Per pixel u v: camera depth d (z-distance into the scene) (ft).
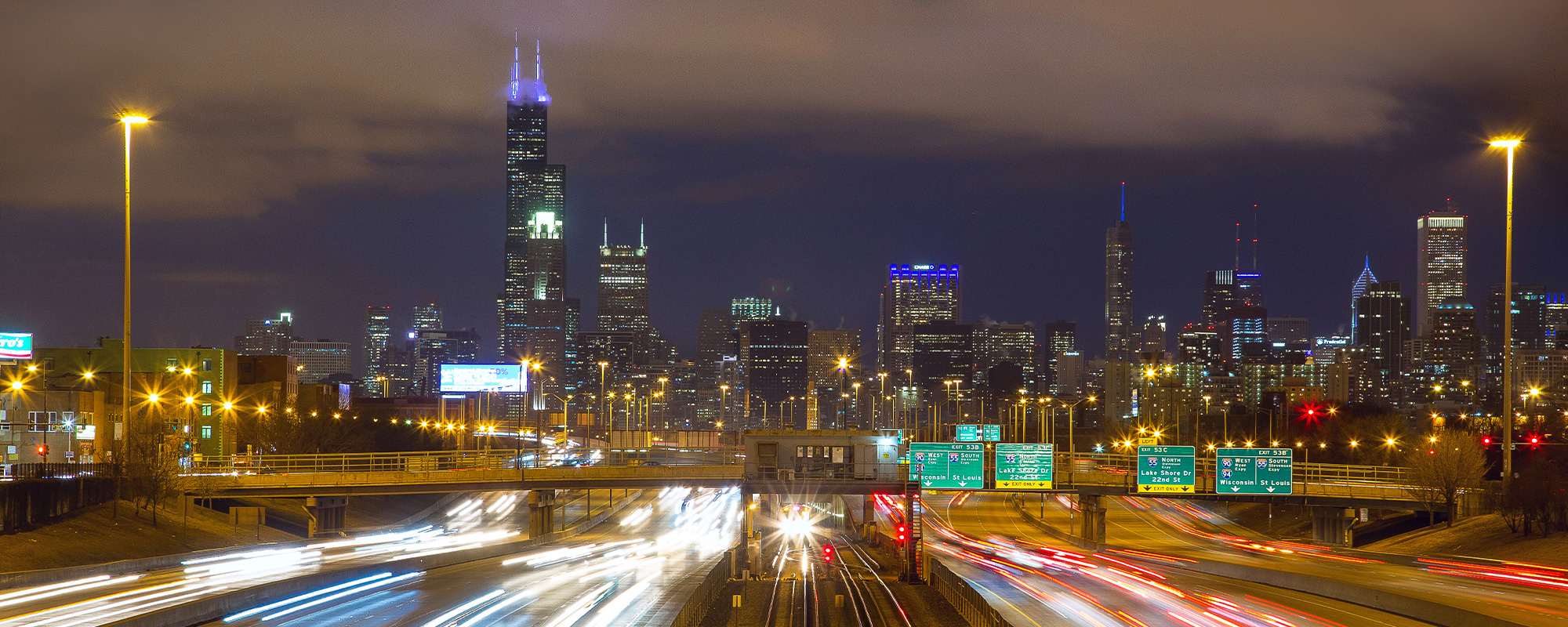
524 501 488.02
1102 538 340.80
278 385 601.21
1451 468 313.94
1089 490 326.85
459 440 654.53
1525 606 178.50
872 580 245.24
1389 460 467.52
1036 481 274.36
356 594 190.49
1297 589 209.26
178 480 297.94
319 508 326.03
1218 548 339.36
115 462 292.40
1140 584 225.15
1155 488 289.74
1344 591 192.75
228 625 155.74
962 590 192.75
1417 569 242.99
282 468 357.00
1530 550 253.44
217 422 515.50
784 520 438.81
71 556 221.87
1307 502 319.88
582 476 341.21
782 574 258.37
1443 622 163.53
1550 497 265.95
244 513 323.78
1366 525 369.50
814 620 182.09
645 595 195.62
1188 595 203.62
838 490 339.77
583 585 208.95
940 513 488.85
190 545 265.75
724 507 487.61
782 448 354.95
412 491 325.42
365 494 322.14
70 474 282.36
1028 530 419.33
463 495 510.99
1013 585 223.92
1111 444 588.50
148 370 530.27
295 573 215.31
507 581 215.72
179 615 151.94
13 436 420.77
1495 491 313.32
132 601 170.40
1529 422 517.55
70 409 442.50
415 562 232.32
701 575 232.53
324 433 515.91
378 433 605.73
